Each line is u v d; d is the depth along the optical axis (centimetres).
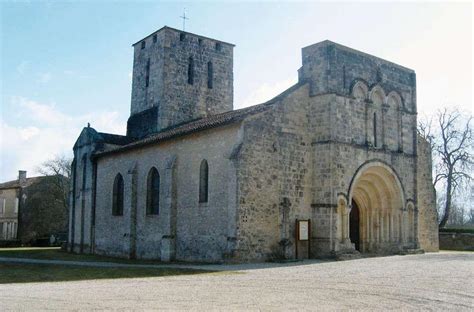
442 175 6034
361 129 3412
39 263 3212
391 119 3675
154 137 3791
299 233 3103
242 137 2936
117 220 4034
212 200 3088
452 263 2684
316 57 3341
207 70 4659
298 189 3178
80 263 3225
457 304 1420
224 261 2886
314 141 3272
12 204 8075
